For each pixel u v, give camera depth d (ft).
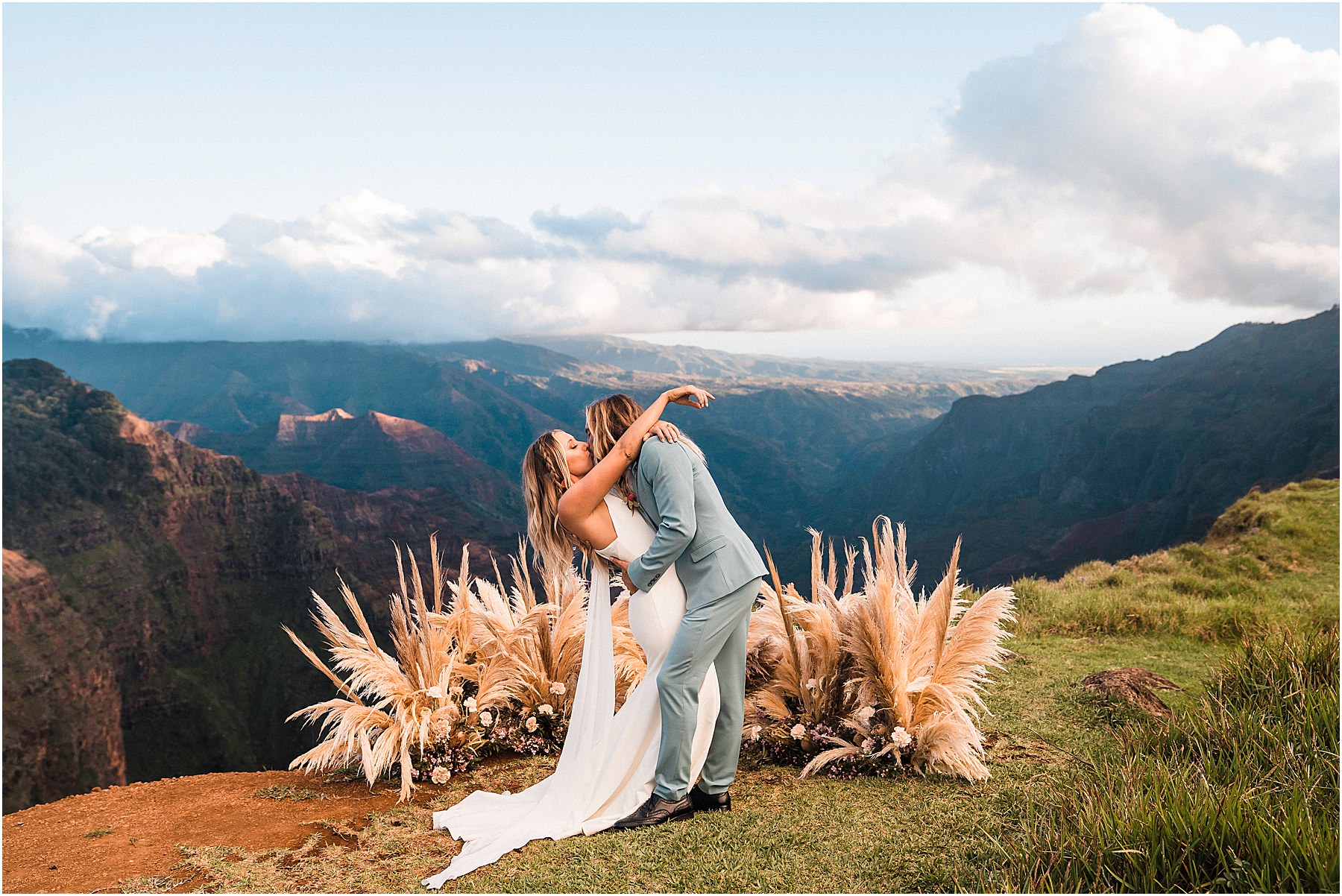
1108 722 13.37
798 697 13.10
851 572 13.05
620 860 9.04
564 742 13.16
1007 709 14.35
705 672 10.30
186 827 10.75
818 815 10.09
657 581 10.48
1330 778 9.37
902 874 8.34
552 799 10.51
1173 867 7.49
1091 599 23.53
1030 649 19.26
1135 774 9.64
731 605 10.26
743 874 8.53
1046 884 7.47
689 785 10.34
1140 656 18.37
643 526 10.84
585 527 10.70
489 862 9.23
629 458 10.61
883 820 9.83
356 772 12.91
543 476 11.35
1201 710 12.60
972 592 22.06
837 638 12.64
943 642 11.82
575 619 14.06
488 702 13.32
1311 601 24.59
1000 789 10.59
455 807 10.94
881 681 11.69
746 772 12.02
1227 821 7.80
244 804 11.57
